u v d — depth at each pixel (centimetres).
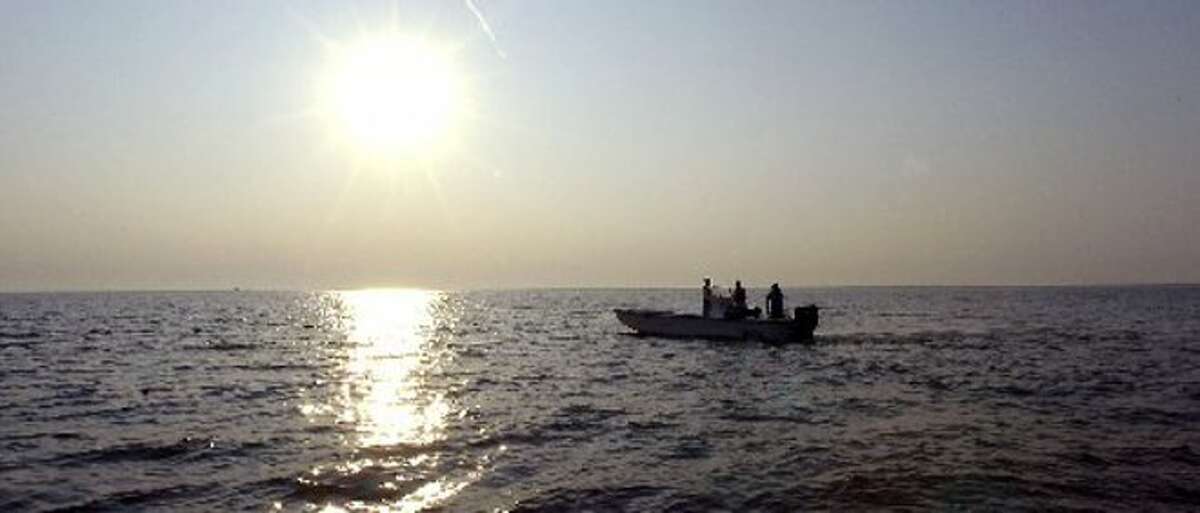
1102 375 3150
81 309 13150
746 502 1401
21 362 3912
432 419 2223
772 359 3859
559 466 1664
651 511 1357
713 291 4684
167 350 4719
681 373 3309
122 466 1662
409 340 5716
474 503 1402
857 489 1468
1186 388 2748
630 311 5038
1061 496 1419
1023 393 2656
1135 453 1738
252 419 2227
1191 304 13675
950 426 2066
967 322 7781
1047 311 10819
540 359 4047
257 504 1391
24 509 1362
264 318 9888
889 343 4878
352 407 2453
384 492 1465
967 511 1341
